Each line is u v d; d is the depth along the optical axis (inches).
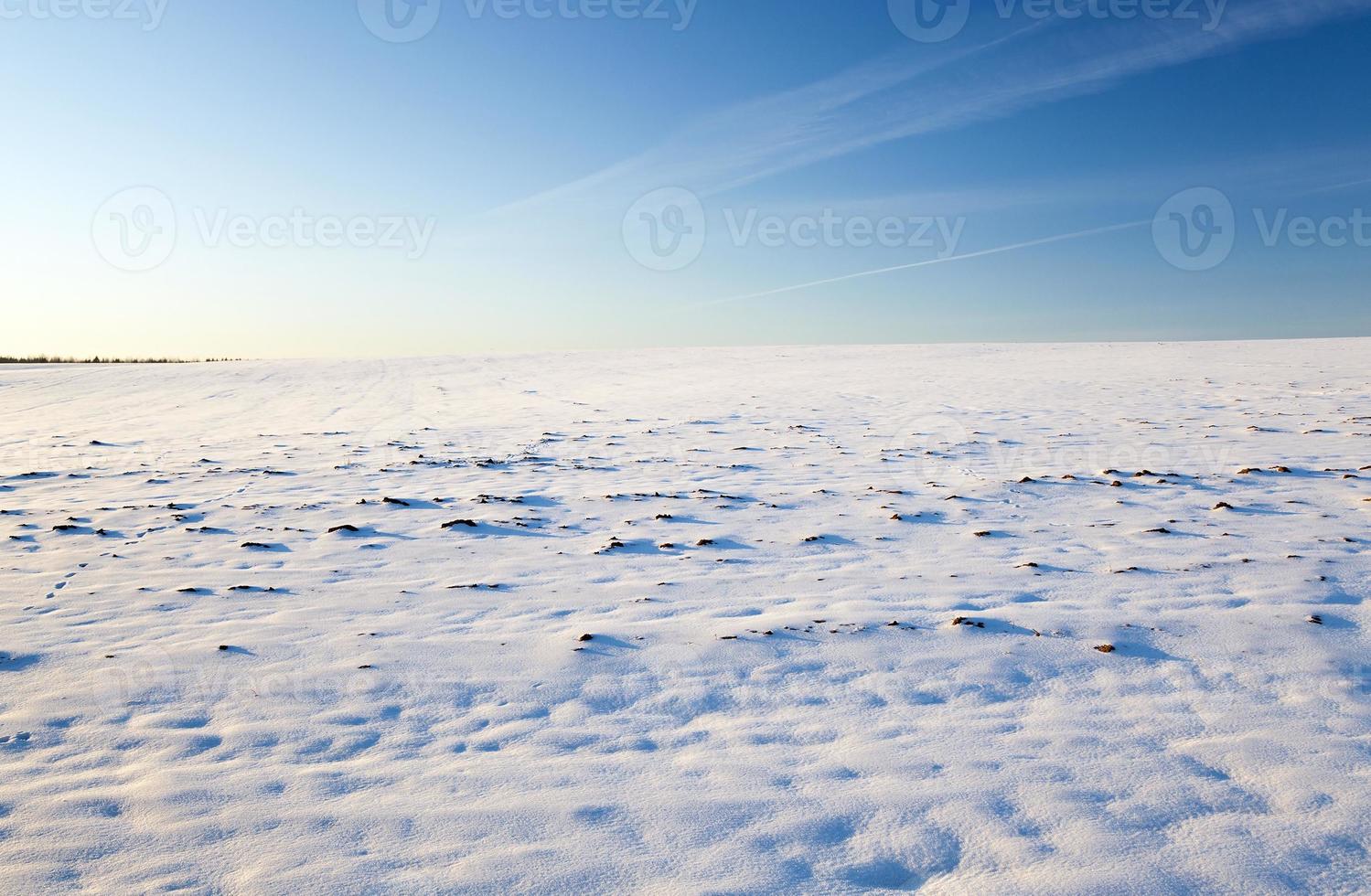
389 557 249.9
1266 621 169.2
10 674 159.8
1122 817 103.4
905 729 132.0
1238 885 89.4
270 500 341.4
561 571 231.8
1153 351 1138.7
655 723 137.6
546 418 662.5
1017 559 228.1
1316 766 114.0
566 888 91.8
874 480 355.6
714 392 836.0
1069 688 144.5
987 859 95.8
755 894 90.6
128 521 302.7
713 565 233.5
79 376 1264.8
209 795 114.6
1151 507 283.0
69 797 114.0
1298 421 460.4
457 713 142.4
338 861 97.5
